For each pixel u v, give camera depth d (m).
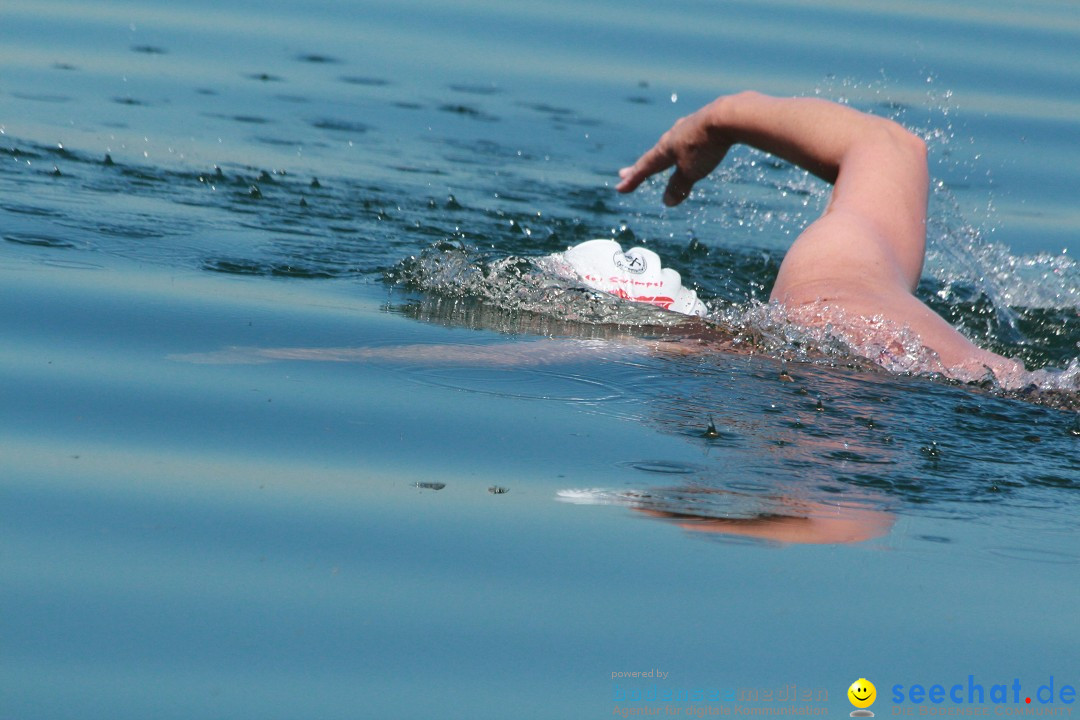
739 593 7.77
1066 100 28.31
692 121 14.80
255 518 8.53
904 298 11.83
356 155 21.84
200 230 16.52
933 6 36.03
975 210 22.17
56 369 11.16
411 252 16.44
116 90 24.34
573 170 22.52
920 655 7.21
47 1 31.27
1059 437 10.10
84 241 15.39
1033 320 16.39
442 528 8.46
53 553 7.97
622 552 8.19
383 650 7.09
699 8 34.72
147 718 6.41
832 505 8.84
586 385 11.12
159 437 9.81
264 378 11.13
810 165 14.02
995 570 8.09
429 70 28.52
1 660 6.83
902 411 10.45
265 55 28.55
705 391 10.91
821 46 31.14
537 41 31.34
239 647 7.06
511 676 6.90
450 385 11.08
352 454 9.59
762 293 16.77
